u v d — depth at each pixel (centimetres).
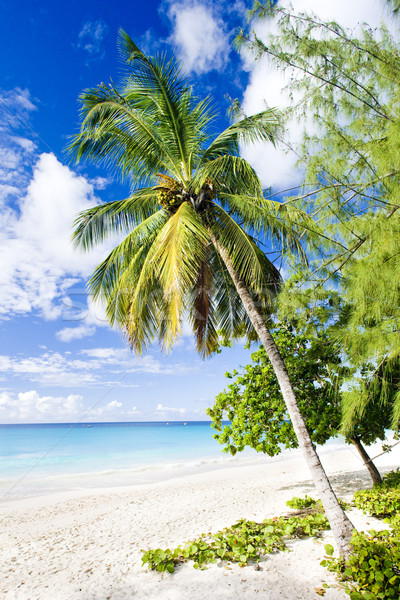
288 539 464
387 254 348
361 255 408
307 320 536
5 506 971
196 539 506
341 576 340
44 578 416
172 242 523
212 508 802
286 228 529
